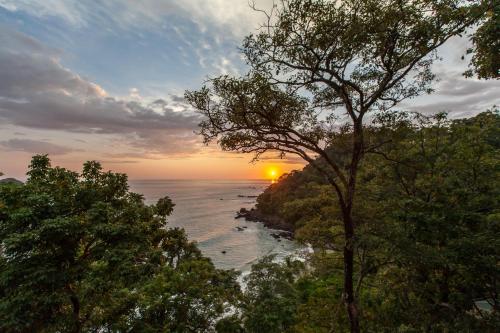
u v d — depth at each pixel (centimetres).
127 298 1245
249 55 812
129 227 1070
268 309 1761
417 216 833
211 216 10138
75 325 980
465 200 1034
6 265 901
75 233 917
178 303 1420
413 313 979
